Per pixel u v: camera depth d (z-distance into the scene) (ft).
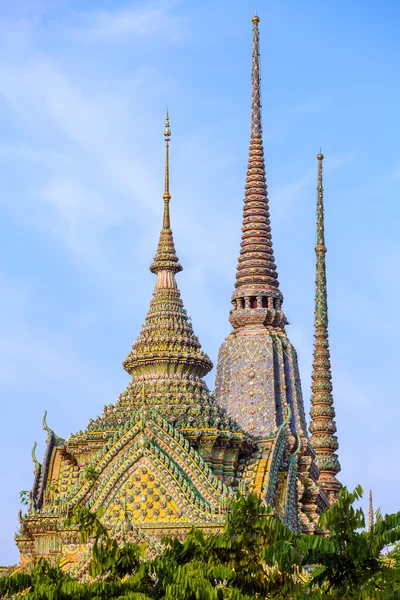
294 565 200.95
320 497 342.44
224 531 209.97
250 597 198.18
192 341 301.84
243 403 355.15
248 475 284.00
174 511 258.78
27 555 276.21
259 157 392.68
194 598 196.85
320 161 472.44
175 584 197.88
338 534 200.23
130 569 215.31
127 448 265.54
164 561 208.54
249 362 359.87
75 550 256.93
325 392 444.55
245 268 379.76
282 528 204.33
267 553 197.36
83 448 284.20
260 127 396.57
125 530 244.63
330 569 199.41
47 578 213.46
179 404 288.92
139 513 259.19
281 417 353.92
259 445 293.23
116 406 293.02
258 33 404.16
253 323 368.89
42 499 285.64
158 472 261.03
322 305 456.45
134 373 301.84
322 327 453.99
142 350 299.79
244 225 385.91
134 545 217.36
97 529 218.38
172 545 213.87
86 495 264.11
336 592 199.31
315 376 447.01
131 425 266.36
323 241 464.65
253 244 382.01
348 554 199.52
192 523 256.11
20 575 213.05
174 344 299.79
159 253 313.94
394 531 199.93
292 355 364.17
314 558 198.90
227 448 284.00
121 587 204.85
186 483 260.42
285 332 371.35
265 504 270.05
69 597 205.05
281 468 294.87
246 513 207.62
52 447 294.25
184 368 298.35
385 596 194.08
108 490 261.03
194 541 212.23
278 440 293.43
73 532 256.73
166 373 297.12
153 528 256.73
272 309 371.76
